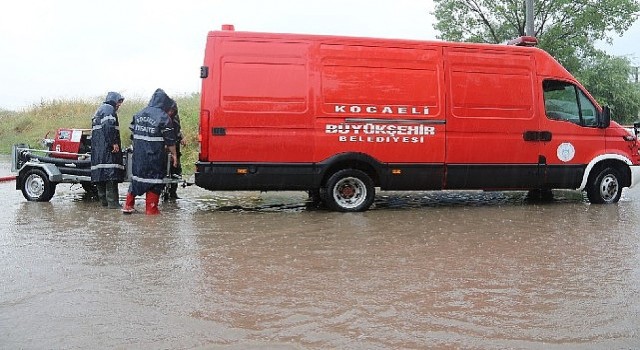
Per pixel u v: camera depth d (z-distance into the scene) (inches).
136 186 359.3
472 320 174.7
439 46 382.0
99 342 157.5
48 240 282.0
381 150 373.4
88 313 179.2
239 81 356.8
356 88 368.8
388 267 234.8
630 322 173.5
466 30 900.6
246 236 294.8
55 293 198.1
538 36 861.2
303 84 362.6
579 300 193.6
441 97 380.2
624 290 204.7
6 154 910.4
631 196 476.4
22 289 202.2
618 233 307.4
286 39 362.3
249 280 215.2
